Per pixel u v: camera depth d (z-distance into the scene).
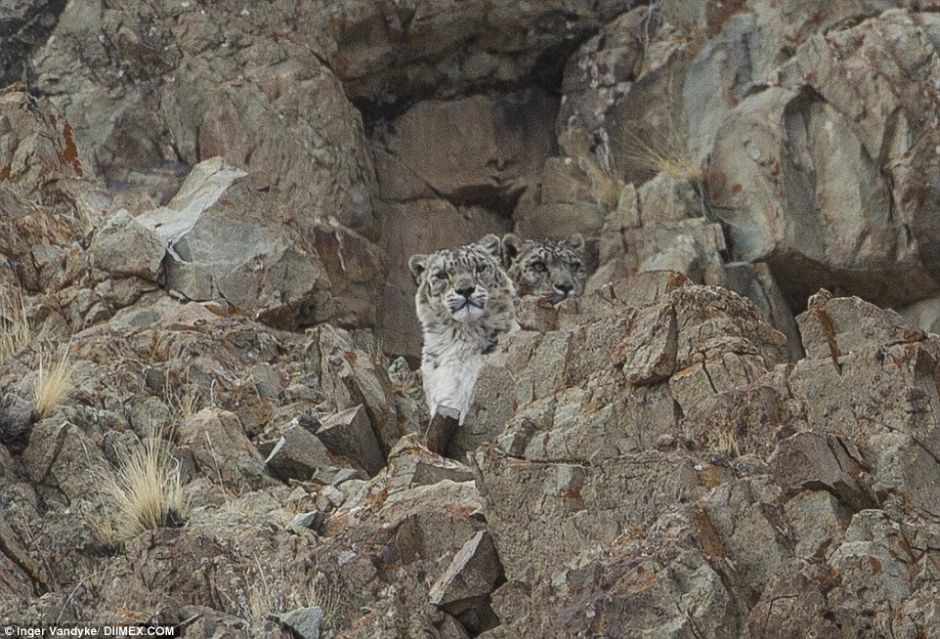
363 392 35.56
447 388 39.69
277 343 39.06
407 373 44.16
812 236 48.84
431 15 53.66
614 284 34.78
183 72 51.72
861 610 23.39
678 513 24.97
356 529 27.72
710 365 28.84
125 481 30.56
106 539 29.28
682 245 48.84
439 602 25.97
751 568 24.61
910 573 23.84
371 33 53.88
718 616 23.58
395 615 25.39
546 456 28.64
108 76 51.28
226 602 26.89
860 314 27.97
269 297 43.59
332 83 52.78
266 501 31.05
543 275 48.84
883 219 48.44
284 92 52.06
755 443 27.36
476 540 26.55
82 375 34.88
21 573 28.03
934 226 48.19
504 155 54.75
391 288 53.09
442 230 54.22
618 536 25.81
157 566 27.38
